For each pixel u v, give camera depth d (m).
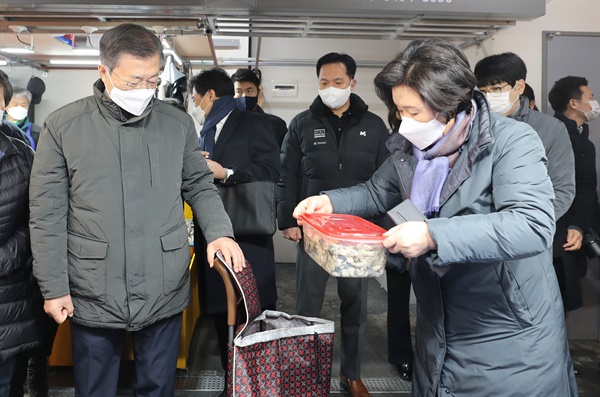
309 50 4.77
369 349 2.94
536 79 2.97
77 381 1.53
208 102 2.30
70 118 1.42
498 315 1.12
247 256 2.12
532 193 0.97
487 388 1.15
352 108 2.34
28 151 1.60
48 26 2.44
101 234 1.42
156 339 1.57
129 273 1.44
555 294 1.16
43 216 1.39
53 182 1.42
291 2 2.16
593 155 2.65
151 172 1.48
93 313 1.45
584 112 2.74
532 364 1.11
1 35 2.76
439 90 0.97
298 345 1.53
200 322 3.34
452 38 2.79
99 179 1.42
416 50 1.02
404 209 1.03
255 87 3.24
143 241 1.46
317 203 1.37
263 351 1.47
